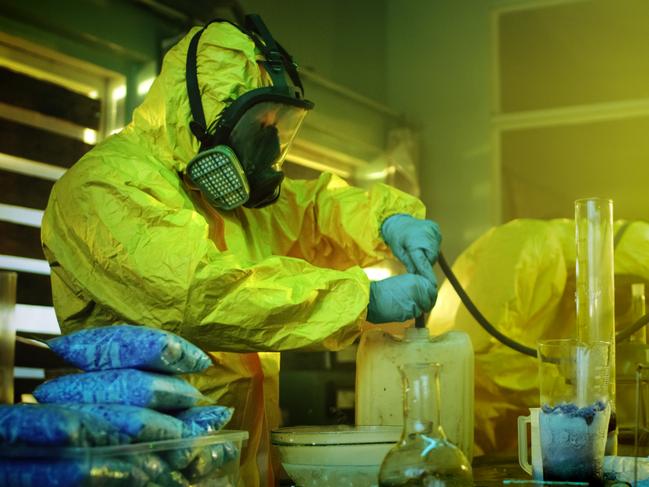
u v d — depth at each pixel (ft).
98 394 4.30
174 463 4.13
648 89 13.94
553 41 14.52
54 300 5.96
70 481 3.62
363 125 14.02
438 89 15.12
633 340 7.59
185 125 5.95
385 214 7.03
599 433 4.68
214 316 5.36
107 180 5.57
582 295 5.61
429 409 4.21
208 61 5.84
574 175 14.26
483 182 14.67
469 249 9.19
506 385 8.23
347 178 14.28
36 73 9.08
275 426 7.00
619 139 14.05
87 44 9.24
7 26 8.46
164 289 5.33
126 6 9.57
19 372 8.86
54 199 5.84
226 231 6.30
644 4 14.05
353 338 5.79
